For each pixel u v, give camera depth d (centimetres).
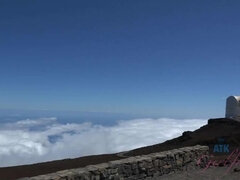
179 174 1816
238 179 1744
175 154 1881
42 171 1712
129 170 1572
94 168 1423
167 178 1706
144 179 1645
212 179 1730
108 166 1476
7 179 1500
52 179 1234
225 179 1739
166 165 1803
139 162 1627
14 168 1789
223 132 3478
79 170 1380
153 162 1711
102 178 1435
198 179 1719
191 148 2062
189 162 1991
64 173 1314
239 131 3447
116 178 1497
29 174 1625
